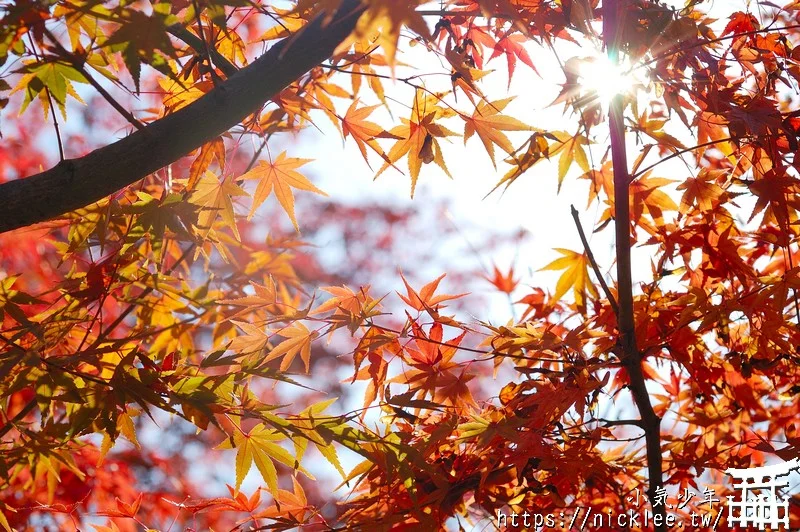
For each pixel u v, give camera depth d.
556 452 2.00
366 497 2.04
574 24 2.01
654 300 2.10
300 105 2.03
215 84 1.92
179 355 2.01
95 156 1.91
